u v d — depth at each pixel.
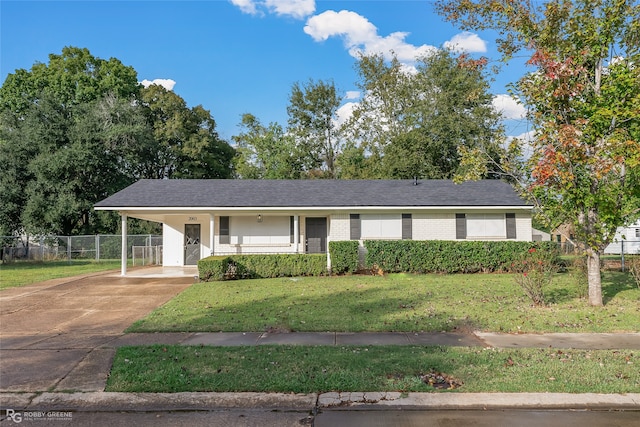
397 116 38.62
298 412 4.76
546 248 17.36
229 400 5.00
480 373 5.63
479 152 11.36
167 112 41.25
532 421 4.46
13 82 38.59
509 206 18.38
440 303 10.56
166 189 19.62
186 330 8.32
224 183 20.94
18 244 31.38
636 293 11.84
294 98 43.41
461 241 17.72
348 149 42.84
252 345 7.16
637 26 9.42
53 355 6.80
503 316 9.09
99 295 12.74
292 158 43.44
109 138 32.25
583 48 9.84
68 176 30.95
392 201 18.72
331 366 5.93
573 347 6.91
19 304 11.46
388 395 5.03
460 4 10.68
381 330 8.15
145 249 26.66
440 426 4.38
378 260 17.45
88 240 30.55
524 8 10.12
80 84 39.28
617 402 4.83
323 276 16.73
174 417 4.68
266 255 16.83
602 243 10.09
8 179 30.03
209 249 22.23
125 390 5.25
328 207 18.25
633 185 9.52
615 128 9.45
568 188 9.57
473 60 11.33
